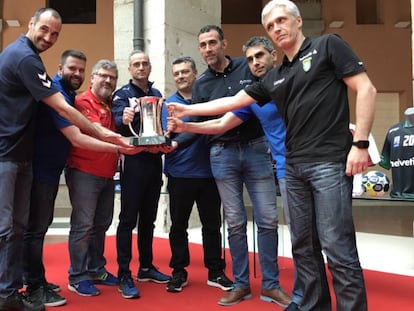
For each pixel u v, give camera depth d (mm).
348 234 1908
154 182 3135
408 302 2750
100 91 2992
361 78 1854
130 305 2680
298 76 1985
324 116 1932
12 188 2422
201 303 2711
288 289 3039
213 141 2793
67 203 9922
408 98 10656
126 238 2959
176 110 2582
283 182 2590
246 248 2779
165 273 3508
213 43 2756
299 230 2111
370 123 1846
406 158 3457
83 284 2908
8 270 2465
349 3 10586
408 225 6465
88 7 11031
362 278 1914
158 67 5734
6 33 10250
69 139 2672
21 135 2439
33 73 2357
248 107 2627
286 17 2012
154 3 5746
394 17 10664
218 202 3125
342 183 1903
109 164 2975
